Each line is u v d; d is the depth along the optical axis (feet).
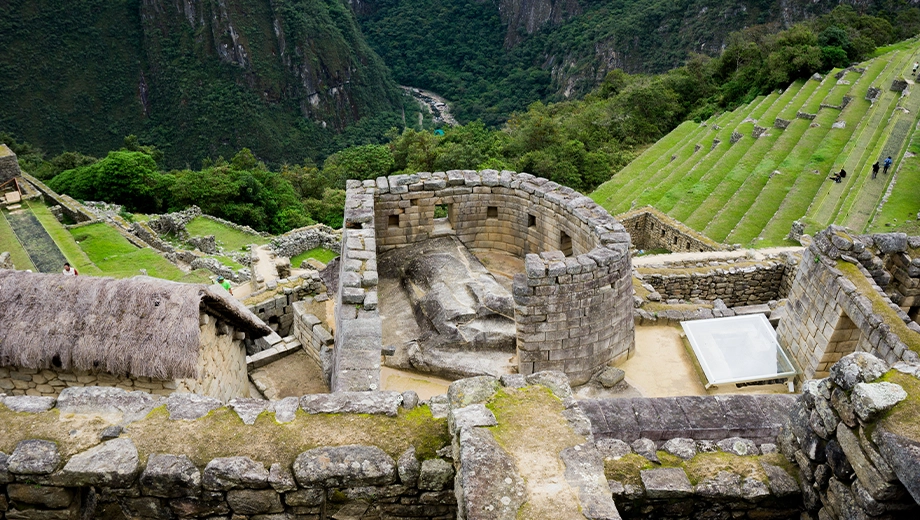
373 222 48.98
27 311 31.68
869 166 124.57
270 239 139.54
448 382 43.45
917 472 17.21
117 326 31.58
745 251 73.72
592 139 212.84
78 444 20.94
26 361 31.09
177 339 31.68
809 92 191.62
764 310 58.65
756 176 139.13
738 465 22.70
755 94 219.41
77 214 134.82
